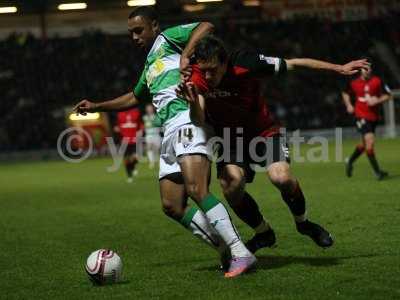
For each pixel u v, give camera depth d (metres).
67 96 83.44
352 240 20.47
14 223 28.53
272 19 92.00
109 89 84.62
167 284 16.12
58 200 36.47
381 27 91.25
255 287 15.34
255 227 18.08
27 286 16.69
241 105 16.72
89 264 16.39
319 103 84.19
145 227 25.41
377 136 78.50
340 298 14.19
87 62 86.88
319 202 29.52
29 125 79.06
